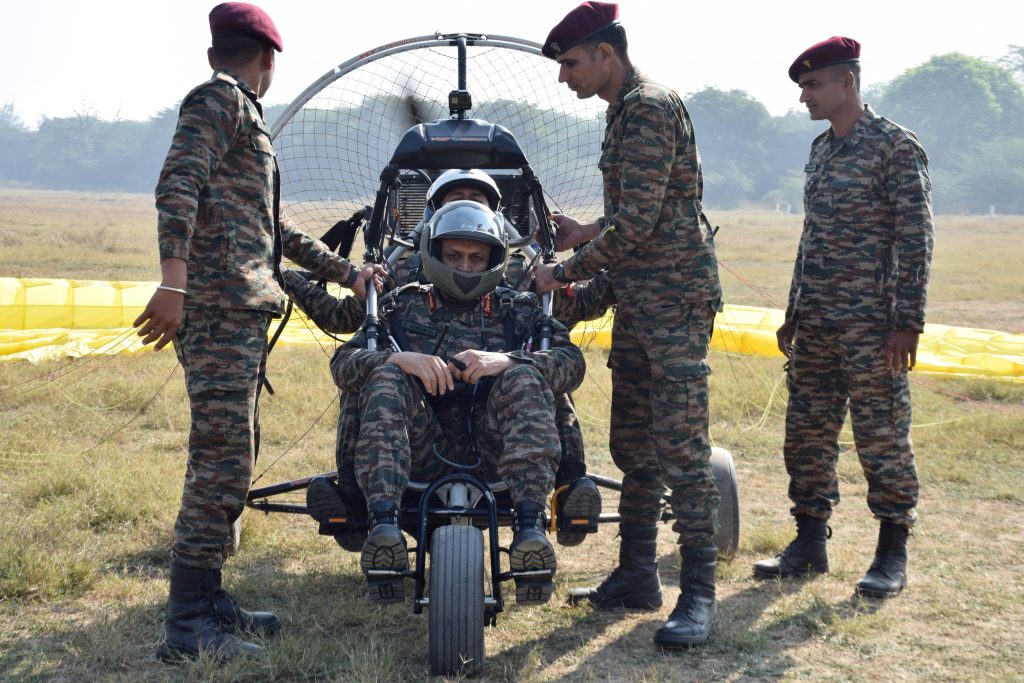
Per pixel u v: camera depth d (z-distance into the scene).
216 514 3.77
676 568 5.10
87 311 11.25
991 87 132.88
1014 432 7.82
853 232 4.71
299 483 4.74
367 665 3.66
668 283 4.03
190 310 3.68
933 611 4.43
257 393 3.99
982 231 54.97
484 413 4.07
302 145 5.88
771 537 5.36
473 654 3.60
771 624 4.29
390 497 3.61
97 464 6.28
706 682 3.72
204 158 3.55
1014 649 4.02
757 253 30.56
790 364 4.98
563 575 4.99
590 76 4.02
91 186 170.12
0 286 11.23
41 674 3.64
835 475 4.95
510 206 5.46
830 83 4.75
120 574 4.72
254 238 3.77
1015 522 5.82
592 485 3.98
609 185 4.11
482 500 3.90
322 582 4.73
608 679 3.72
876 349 4.65
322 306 4.77
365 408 3.77
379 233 5.02
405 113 6.01
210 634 3.79
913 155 4.57
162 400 8.20
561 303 4.62
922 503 6.20
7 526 5.00
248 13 3.85
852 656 3.96
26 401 7.99
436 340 4.21
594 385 9.23
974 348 11.35
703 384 4.07
